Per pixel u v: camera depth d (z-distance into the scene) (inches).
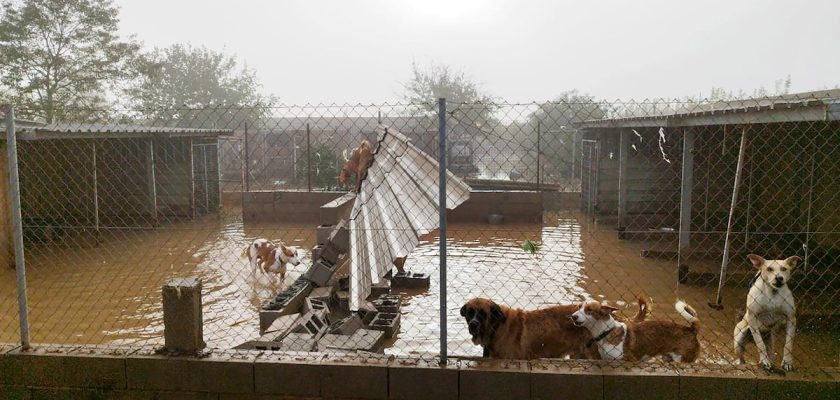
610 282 430.0
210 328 332.8
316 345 257.4
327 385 168.2
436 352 286.4
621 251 555.5
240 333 323.6
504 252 555.5
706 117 382.9
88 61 1032.2
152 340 308.7
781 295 205.8
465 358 170.9
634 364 166.1
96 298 395.2
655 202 722.8
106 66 1055.0
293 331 282.5
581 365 165.9
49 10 973.8
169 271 476.4
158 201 793.6
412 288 427.5
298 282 396.8
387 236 232.2
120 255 546.0
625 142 635.5
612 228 705.0
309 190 791.1
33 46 973.8
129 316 353.7
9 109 180.9
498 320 194.1
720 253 508.4
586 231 687.7
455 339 309.1
